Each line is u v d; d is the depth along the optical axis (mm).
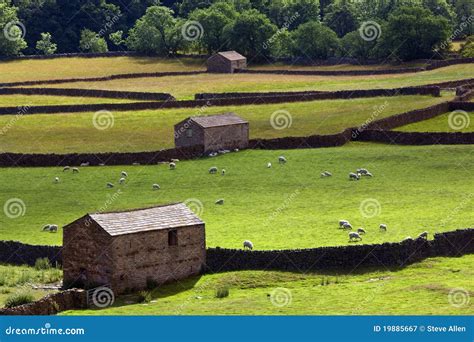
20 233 117812
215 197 132750
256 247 102000
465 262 98250
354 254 96750
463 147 155250
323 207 123625
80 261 94125
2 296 90312
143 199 134250
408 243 97938
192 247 97000
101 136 181000
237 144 163000
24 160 158625
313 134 169875
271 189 135750
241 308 84562
